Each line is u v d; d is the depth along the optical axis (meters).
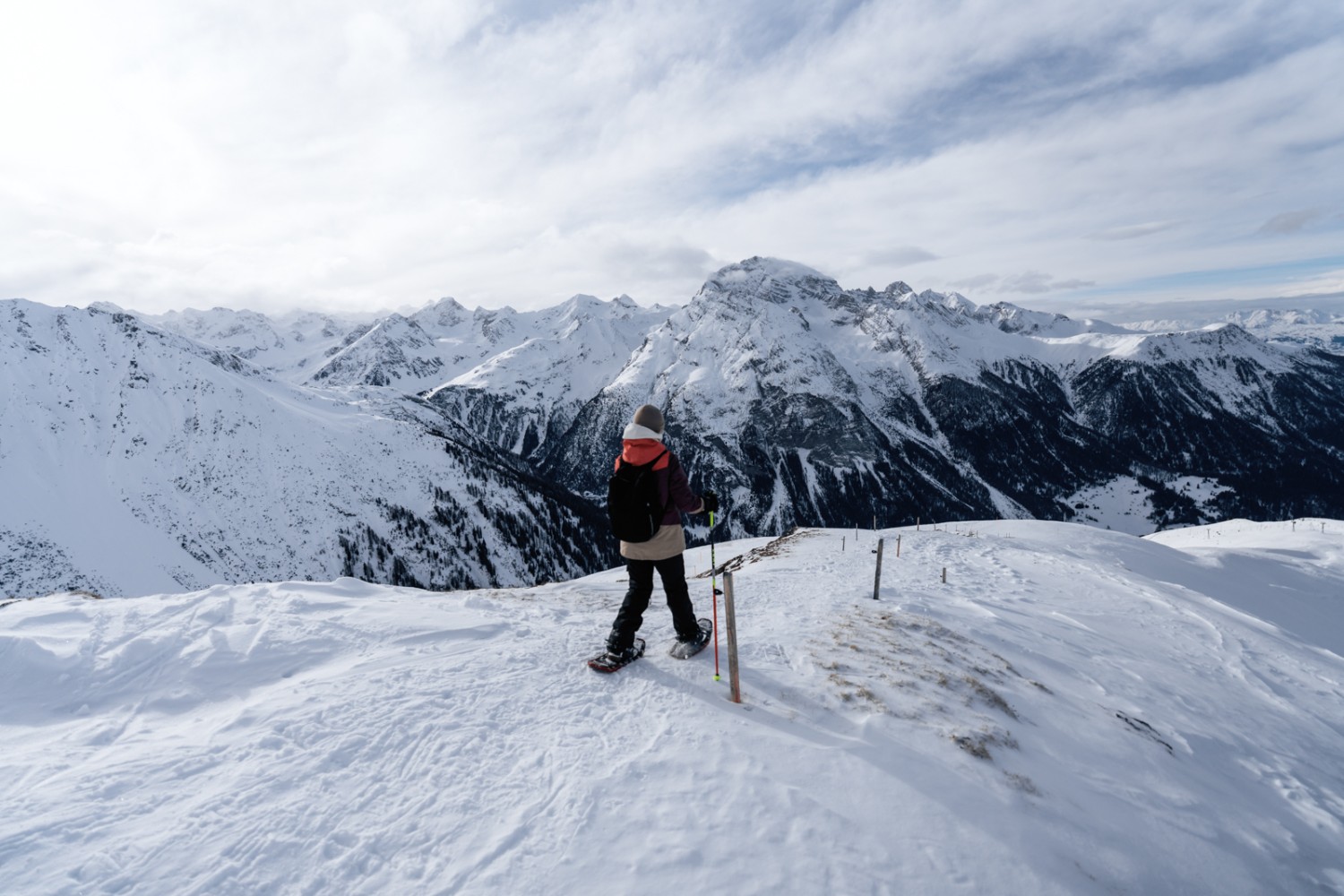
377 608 6.61
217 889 2.63
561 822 3.13
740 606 8.30
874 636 6.56
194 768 3.53
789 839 3.05
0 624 5.72
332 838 2.99
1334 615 25.42
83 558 82.25
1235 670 9.09
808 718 4.38
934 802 3.45
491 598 8.72
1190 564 27.94
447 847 2.96
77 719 4.27
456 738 3.90
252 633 5.59
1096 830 3.64
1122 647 9.09
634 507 4.80
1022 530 34.16
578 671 4.97
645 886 2.73
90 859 2.73
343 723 4.04
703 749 3.79
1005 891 2.89
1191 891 3.38
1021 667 6.75
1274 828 4.44
